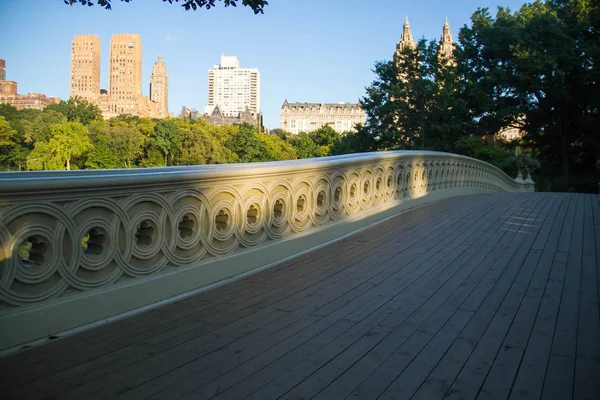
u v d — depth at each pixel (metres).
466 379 2.85
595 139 43.25
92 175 3.94
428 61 37.53
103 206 4.00
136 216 4.33
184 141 108.75
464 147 34.50
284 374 2.97
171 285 4.65
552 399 2.60
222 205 5.36
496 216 9.36
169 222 4.69
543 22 37.69
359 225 8.33
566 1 43.94
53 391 2.75
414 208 10.78
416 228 8.24
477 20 42.34
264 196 6.06
